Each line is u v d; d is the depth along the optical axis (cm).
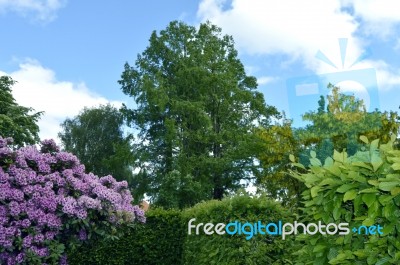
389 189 239
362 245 273
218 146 2692
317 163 308
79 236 557
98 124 3388
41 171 564
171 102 2644
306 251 307
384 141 1023
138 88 2691
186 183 2395
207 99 2700
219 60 2795
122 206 610
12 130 2414
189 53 2803
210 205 633
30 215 524
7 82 2692
